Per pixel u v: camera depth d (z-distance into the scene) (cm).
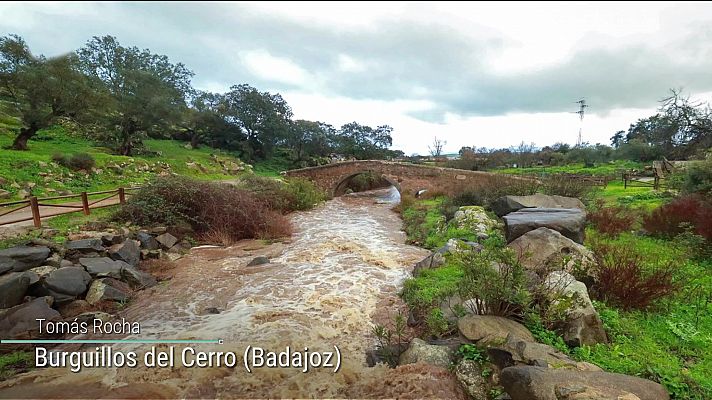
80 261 783
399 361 493
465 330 452
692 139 1986
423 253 1102
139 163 2152
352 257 1060
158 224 1141
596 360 383
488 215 1200
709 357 387
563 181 1357
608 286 533
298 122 4934
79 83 2017
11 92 1894
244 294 780
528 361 360
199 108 4147
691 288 553
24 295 639
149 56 3406
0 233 854
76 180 1609
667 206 935
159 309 705
